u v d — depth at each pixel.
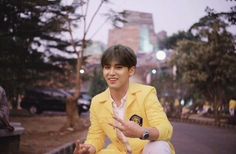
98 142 3.18
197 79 28.03
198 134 18.12
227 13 10.74
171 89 39.16
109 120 3.04
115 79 2.94
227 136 17.52
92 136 3.19
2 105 6.84
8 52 13.55
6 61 13.64
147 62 34.16
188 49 29.33
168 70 41.34
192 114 38.66
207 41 26.61
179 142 13.67
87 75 23.25
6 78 13.92
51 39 15.32
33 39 14.88
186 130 20.92
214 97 29.02
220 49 25.36
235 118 26.06
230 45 24.06
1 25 13.28
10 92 14.75
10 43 13.23
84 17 16.66
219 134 18.73
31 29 13.69
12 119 20.67
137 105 2.96
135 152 3.00
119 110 3.01
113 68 2.94
